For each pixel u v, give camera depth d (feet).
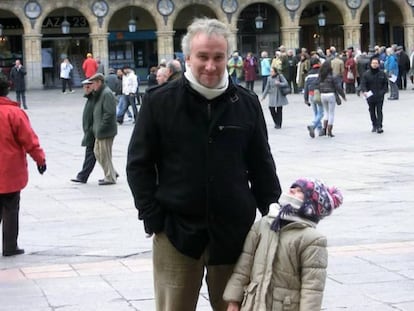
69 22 188.96
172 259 18.26
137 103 123.44
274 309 16.89
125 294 28.60
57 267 33.53
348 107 118.73
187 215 17.97
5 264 34.73
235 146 17.99
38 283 30.73
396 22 205.67
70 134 96.48
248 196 18.12
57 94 168.14
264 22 199.82
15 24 187.11
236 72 147.54
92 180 61.00
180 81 18.10
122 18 193.16
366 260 32.83
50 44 189.26
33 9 179.22
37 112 127.95
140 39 194.70
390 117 102.32
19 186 36.29
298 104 128.57
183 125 17.84
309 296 16.65
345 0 193.06
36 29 180.04
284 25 191.52
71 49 190.49
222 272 18.45
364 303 26.78
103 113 57.11
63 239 39.73
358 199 48.34
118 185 57.82
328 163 65.16
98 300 27.96
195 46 17.51
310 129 84.07
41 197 53.42
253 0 189.06
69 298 28.32
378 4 201.67
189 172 17.80
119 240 38.91
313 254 16.78
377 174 58.44
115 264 33.71
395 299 27.20
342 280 29.78
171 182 18.01
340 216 43.19
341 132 88.33
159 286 18.51
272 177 18.79
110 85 108.27
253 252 17.54
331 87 83.51
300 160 67.56
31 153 36.37
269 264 16.99
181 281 18.30
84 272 32.37
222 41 17.51
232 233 17.85
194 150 17.81
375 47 149.18
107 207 48.80
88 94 57.82
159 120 17.99
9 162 35.99
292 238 16.90
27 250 37.50
